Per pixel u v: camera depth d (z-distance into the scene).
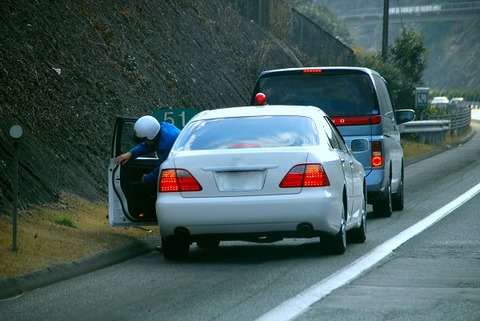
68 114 40.56
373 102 38.97
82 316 19.36
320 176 26.28
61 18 47.44
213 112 28.56
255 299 20.58
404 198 49.12
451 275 23.64
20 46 41.44
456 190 52.41
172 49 61.47
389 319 18.22
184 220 26.30
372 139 38.91
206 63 66.31
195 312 19.25
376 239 32.06
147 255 29.44
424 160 81.88
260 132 27.31
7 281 22.61
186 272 25.27
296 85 39.34
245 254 29.09
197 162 26.45
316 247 30.42
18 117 36.66
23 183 32.53
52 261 25.20
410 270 24.62
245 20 85.06
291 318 18.38
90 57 47.38
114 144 30.02
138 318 18.88
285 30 93.19
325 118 29.61
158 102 51.41
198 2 73.88
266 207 26.00
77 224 31.70
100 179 38.97
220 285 22.78
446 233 33.25
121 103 46.25
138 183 29.62
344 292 21.28
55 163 36.12
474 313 18.70
